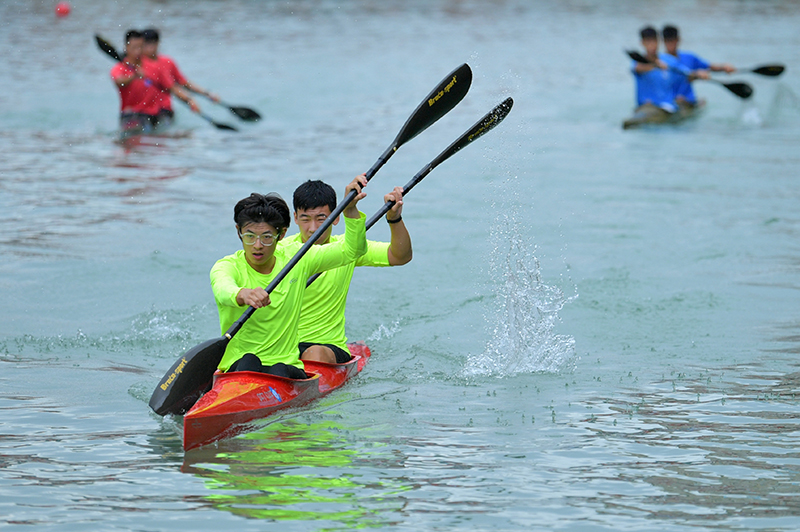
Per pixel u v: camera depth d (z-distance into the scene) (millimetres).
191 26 112812
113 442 17297
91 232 34969
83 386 20891
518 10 142125
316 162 49219
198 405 17734
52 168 46906
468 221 37719
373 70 83250
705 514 14125
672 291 28828
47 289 28469
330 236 23094
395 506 14430
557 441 17328
